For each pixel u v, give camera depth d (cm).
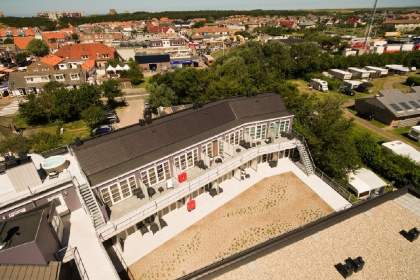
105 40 16700
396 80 9431
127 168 2617
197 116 3397
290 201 3112
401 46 12194
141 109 6825
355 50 11556
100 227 2300
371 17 11206
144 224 2748
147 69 10969
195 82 6088
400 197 2375
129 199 2689
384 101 5800
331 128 3528
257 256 1783
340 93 8081
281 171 3656
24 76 7881
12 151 3962
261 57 9606
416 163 3756
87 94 6175
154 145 2945
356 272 1702
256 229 2736
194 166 3219
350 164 3450
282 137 3891
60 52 11156
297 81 9625
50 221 2122
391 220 2116
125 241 2595
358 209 2180
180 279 1623
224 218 2878
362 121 5988
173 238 2633
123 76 9331
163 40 13788
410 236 1925
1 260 1730
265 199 3148
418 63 10494
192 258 2427
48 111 5900
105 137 2938
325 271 1702
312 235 1975
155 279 2250
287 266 1730
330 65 10069
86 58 11281
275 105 3988
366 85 8094
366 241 1927
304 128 3891
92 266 2127
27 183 2408
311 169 3559
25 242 1747
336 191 3262
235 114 3731
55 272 1884
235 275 1667
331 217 2084
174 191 2739
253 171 3662
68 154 3075
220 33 17812
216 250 2502
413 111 5606
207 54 13312
